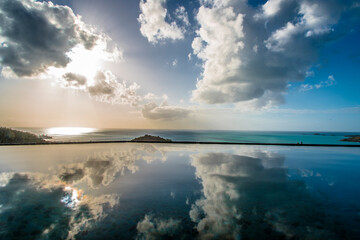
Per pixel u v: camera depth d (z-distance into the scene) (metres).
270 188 2.71
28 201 2.14
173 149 7.08
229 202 2.19
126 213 1.88
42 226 1.62
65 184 2.76
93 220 1.74
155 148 7.32
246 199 2.29
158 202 2.17
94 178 3.08
